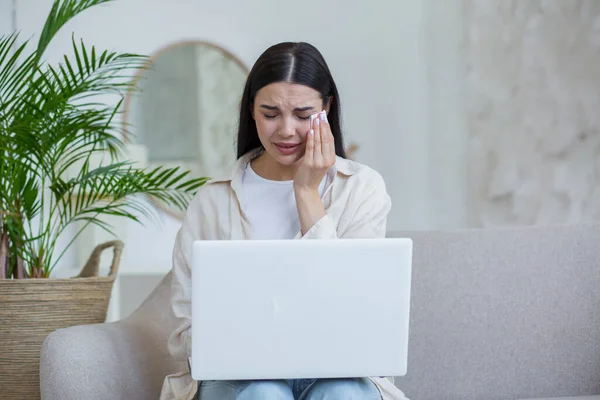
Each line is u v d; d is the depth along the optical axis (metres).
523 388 2.09
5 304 2.47
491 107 4.23
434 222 4.43
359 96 4.46
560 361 2.10
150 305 2.22
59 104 2.63
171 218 4.11
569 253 2.15
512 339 2.10
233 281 1.46
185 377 1.85
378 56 4.44
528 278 2.13
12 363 2.48
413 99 4.45
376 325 1.50
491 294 2.12
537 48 4.03
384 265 1.48
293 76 1.85
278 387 1.53
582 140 3.86
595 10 3.81
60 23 2.73
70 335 1.93
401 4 4.44
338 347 1.49
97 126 2.75
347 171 1.97
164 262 4.09
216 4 4.29
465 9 4.31
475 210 4.31
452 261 2.13
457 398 2.07
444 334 2.10
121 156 3.97
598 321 2.12
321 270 1.47
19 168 2.63
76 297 2.53
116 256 2.71
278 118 1.88
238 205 1.98
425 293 2.11
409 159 4.45
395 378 2.08
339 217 1.92
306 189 1.88
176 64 4.21
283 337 1.48
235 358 1.48
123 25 4.18
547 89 3.99
